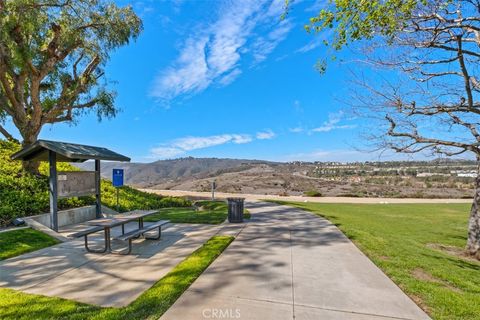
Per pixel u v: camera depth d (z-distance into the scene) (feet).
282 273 13.24
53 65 35.19
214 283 11.97
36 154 23.63
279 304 10.17
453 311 9.89
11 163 36.11
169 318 9.13
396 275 13.19
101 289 11.46
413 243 22.09
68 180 25.31
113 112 46.26
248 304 10.13
